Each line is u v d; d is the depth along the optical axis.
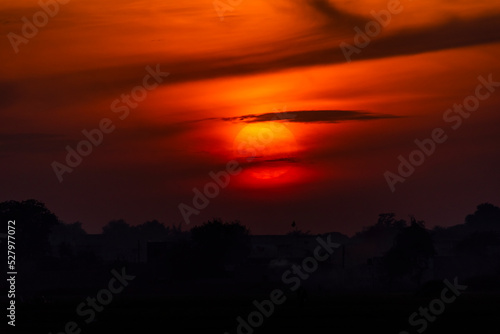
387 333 107.31
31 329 116.31
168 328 117.00
